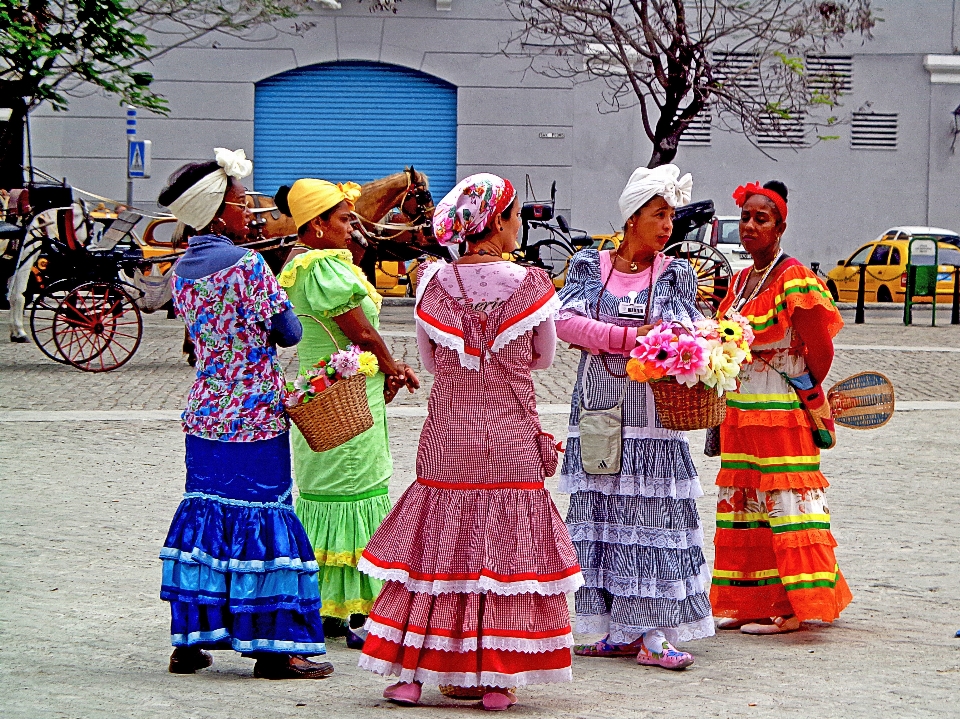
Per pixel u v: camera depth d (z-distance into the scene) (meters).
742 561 8.16
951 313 33.16
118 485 12.24
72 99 34.88
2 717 6.14
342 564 7.72
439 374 6.71
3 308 26.70
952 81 38.41
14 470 12.88
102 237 20.92
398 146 36.28
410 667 6.46
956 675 7.14
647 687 6.95
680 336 6.86
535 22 31.11
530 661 6.42
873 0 38.03
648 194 7.38
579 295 7.55
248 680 6.96
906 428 16.09
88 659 7.27
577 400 7.62
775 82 36.91
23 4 23.70
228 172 6.86
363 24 35.72
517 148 36.31
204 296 6.78
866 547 10.20
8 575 9.12
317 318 7.75
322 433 6.83
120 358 21.08
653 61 28.75
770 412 8.03
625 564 7.38
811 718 6.37
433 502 6.56
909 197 38.72
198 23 35.12
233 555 6.75
